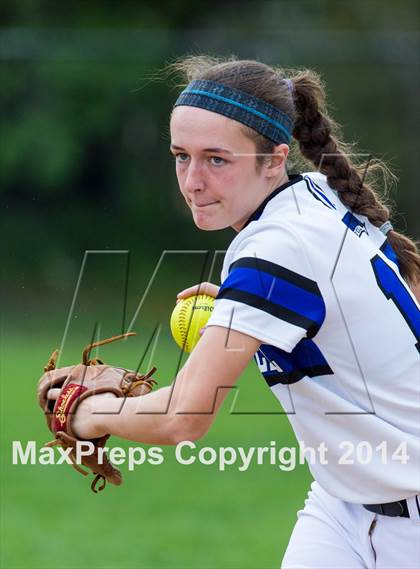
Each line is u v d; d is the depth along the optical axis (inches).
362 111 1927.9
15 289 1879.9
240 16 2306.8
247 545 746.8
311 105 406.0
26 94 2020.2
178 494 901.8
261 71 366.3
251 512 842.2
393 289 366.6
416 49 1907.0
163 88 2030.0
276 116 362.3
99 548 740.0
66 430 364.8
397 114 1925.4
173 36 1936.5
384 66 1913.1
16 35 1959.9
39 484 943.7
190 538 764.0
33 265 1943.9
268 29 2268.7
